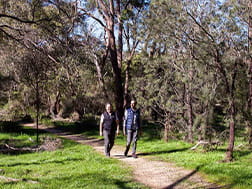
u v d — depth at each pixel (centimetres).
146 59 1596
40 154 1268
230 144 971
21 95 2362
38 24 1450
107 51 2352
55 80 1952
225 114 1064
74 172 836
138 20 1066
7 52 1594
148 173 832
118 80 2403
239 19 891
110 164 965
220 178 752
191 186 695
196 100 1516
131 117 1113
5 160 1111
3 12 1530
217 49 870
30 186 667
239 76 990
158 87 1631
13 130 2186
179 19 870
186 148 1323
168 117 1645
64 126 2920
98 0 2294
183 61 1099
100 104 2916
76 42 1714
